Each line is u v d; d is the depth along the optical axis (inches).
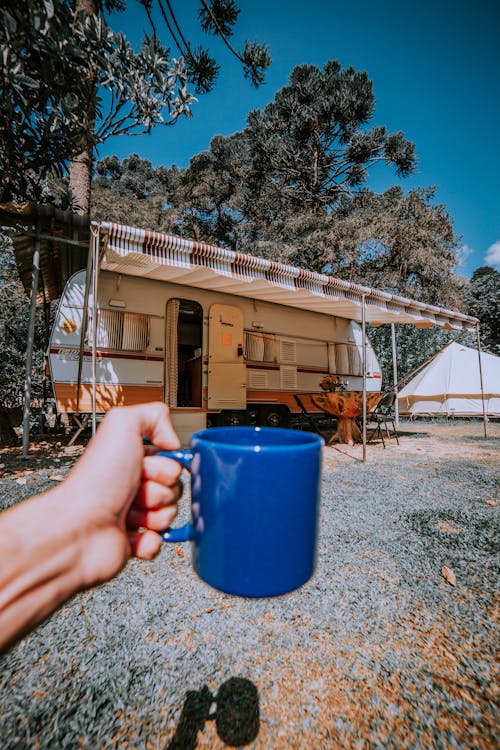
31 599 12.7
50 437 250.5
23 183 145.6
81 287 191.0
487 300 877.8
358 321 313.4
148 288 210.7
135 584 68.6
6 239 269.4
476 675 46.7
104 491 15.8
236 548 15.8
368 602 63.0
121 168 817.5
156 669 47.2
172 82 138.5
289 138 568.1
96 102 130.2
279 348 264.1
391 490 133.4
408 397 453.1
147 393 203.3
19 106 115.3
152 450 19.0
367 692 43.7
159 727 38.8
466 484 143.0
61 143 135.0
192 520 17.7
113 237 149.2
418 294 490.3
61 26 106.3
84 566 14.4
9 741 37.1
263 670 47.1
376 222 487.2
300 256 508.1
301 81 547.8
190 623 57.0
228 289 228.4
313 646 51.9
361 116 555.2
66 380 183.0
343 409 240.1
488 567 75.8
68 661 48.5
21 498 111.4
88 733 38.1
